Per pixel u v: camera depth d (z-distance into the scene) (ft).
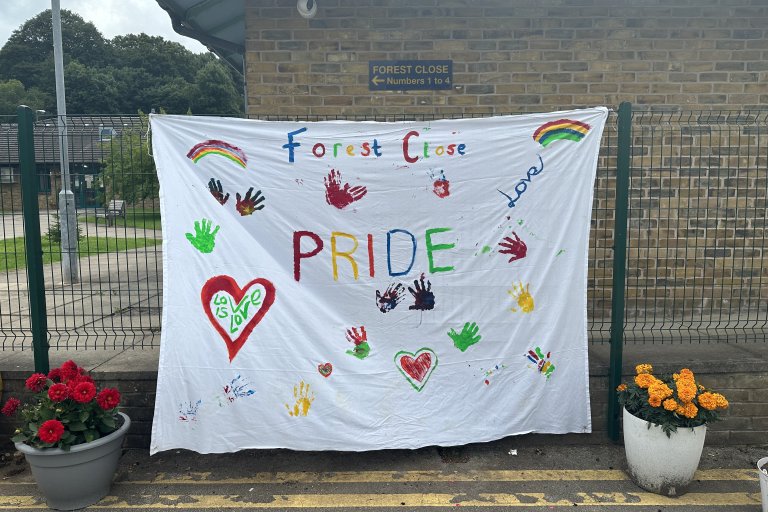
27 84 205.77
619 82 16.84
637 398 11.34
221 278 11.98
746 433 13.16
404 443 12.12
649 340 14.76
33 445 10.29
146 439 13.12
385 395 12.16
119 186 13.94
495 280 12.36
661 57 16.83
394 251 12.29
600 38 16.74
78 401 10.42
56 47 27.78
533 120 12.26
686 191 17.07
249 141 12.08
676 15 16.76
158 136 12.00
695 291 17.22
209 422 11.92
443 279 12.34
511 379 12.42
